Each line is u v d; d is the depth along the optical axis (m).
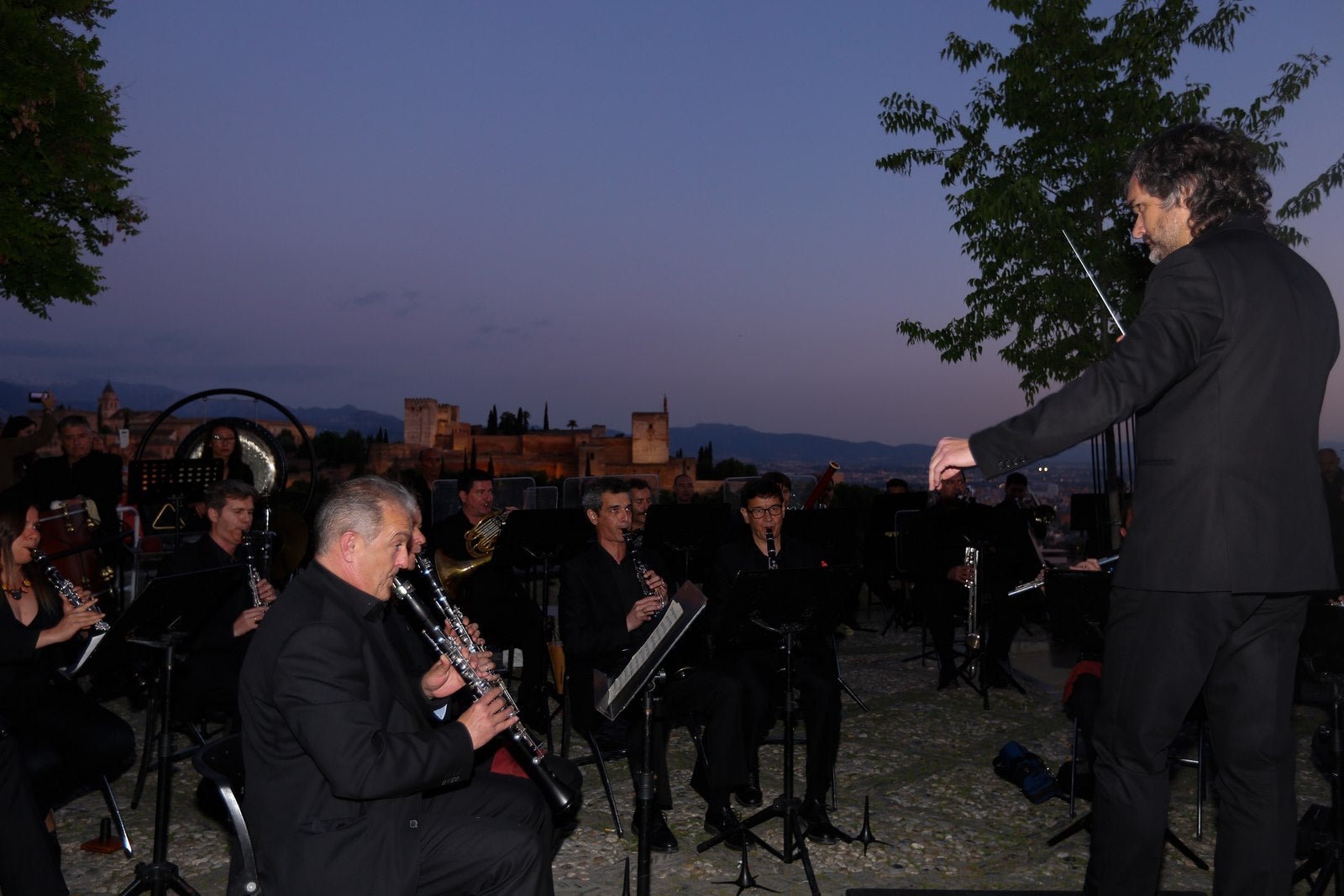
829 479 8.71
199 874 4.20
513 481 10.74
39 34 15.64
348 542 2.96
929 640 9.80
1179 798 5.22
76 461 8.34
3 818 3.55
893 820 4.87
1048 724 6.69
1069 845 4.54
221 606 5.26
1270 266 2.42
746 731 4.89
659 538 7.96
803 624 4.26
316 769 2.79
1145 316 2.38
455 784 3.42
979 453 2.34
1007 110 9.89
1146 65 9.30
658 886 4.12
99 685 6.47
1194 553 2.41
